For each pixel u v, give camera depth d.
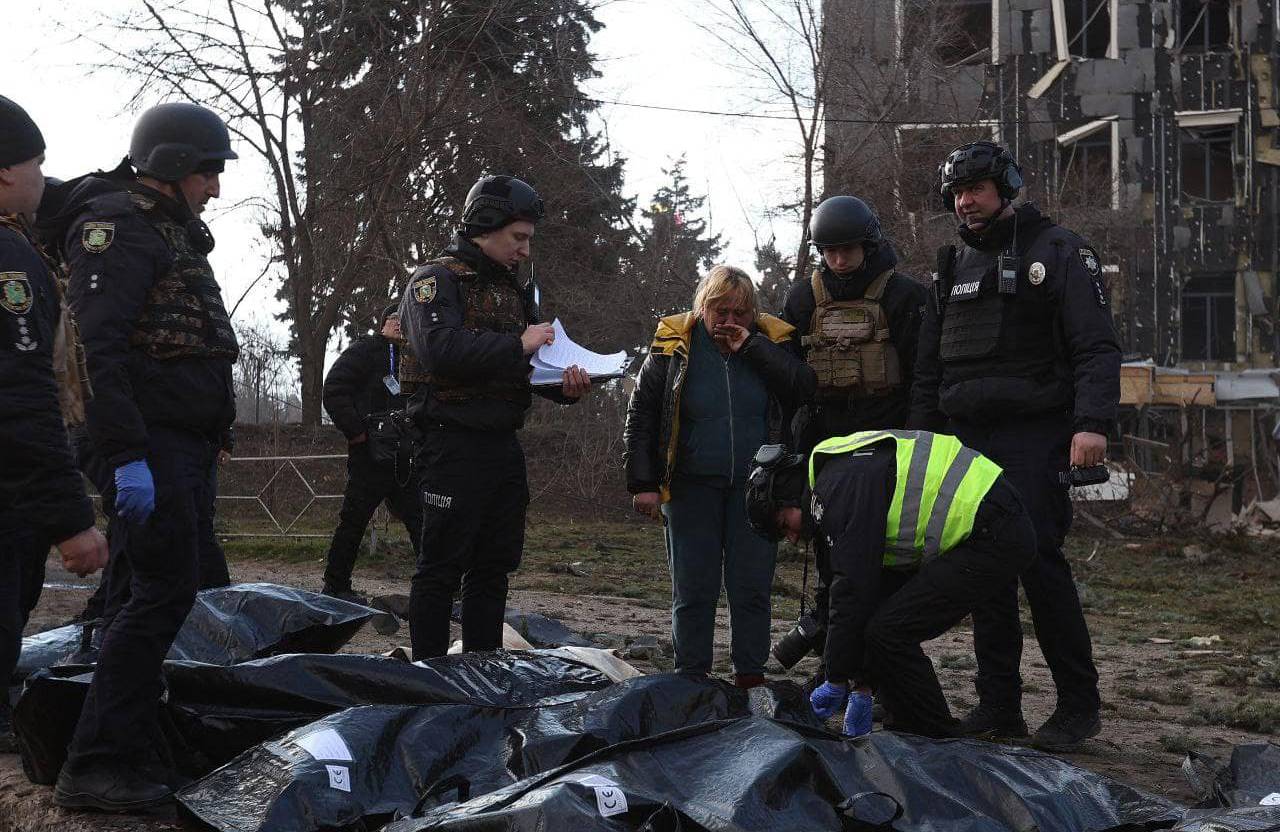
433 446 4.14
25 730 3.27
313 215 22.31
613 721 3.16
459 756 3.06
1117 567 15.18
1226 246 26.28
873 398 4.79
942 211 19.62
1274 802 2.97
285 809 2.75
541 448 20.88
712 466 4.29
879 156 19.75
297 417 22.97
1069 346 4.30
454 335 3.98
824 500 3.70
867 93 19.59
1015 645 4.42
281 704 3.34
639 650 5.91
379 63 22.23
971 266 4.45
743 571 4.35
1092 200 25.14
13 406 2.75
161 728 3.33
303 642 4.18
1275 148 26.25
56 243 3.22
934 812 2.75
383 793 2.88
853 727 3.97
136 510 3.04
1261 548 18.31
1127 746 4.48
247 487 13.06
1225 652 7.89
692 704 3.30
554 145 23.06
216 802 2.86
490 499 4.20
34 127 2.94
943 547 3.64
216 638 4.09
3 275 2.76
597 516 18.44
